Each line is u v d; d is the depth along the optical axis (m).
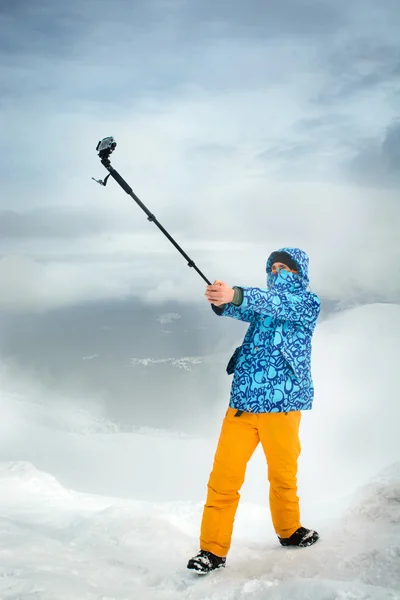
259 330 3.16
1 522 3.45
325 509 4.04
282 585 2.43
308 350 3.19
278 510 3.26
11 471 5.27
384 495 3.62
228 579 2.87
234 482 3.11
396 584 2.60
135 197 2.99
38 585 2.47
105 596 2.48
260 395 3.08
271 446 3.12
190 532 3.84
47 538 3.34
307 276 3.28
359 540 3.16
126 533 3.52
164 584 2.84
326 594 2.27
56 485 5.18
